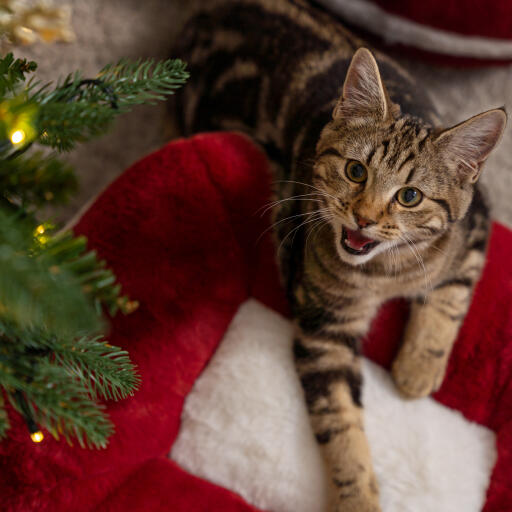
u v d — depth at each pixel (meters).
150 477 0.58
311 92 0.63
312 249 0.59
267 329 0.64
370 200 0.54
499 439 0.60
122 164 0.78
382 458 0.60
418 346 0.62
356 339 0.63
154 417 0.59
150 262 0.60
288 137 0.64
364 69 0.54
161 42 0.81
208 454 0.60
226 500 0.58
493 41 0.77
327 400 0.60
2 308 0.35
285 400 0.61
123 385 0.45
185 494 0.58
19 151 0.41
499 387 0.61
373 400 0.62
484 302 0.63
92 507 0.57
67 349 0.43
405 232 0.55
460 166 0.54
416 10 0.74
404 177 0.54
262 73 0.67
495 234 0.67
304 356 0.62
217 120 0.71
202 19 0.72
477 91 0.83
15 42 0.66
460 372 0.62
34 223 0.40
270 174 0.65
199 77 0.71
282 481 0.59
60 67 0.78
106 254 0.59
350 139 0.55
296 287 0.61
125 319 0.59
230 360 0.62
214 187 0.62
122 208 0.60
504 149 0.81
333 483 0.58
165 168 0.61
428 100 0.65
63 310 0.32
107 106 0.42
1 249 0.32
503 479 0.59
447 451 0.60
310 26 0.67
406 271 0.59
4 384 0.40
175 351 0.60
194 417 0.61
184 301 0.61
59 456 0.55
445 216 0.56
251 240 0.65
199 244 0.62
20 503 0.54
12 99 0.40
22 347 0.41
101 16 0.81
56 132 0.40
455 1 0.74
